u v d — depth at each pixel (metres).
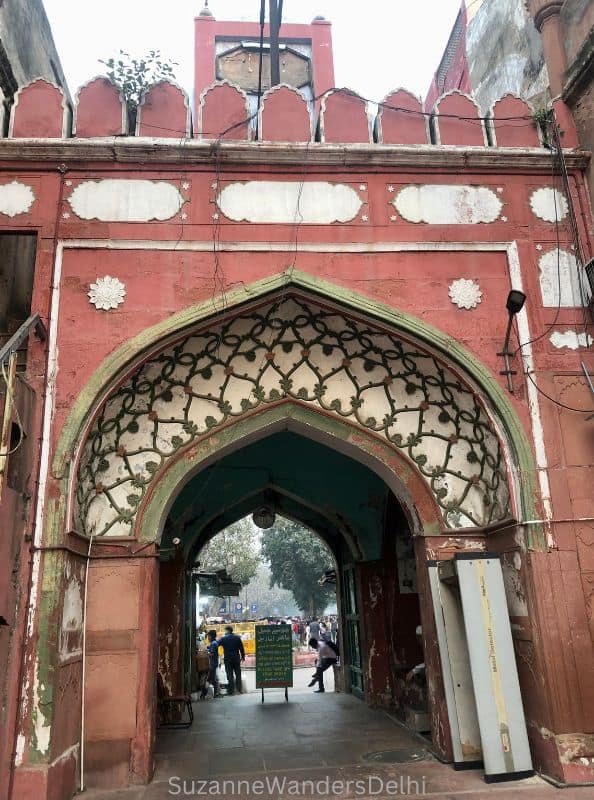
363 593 5.67
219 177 3.81
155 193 3.75
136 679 3.38
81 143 3.69
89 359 3.45
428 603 3.79
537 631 3.31
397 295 3.74
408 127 4.05
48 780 2.81
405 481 3.96
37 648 2.98
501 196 3.97
